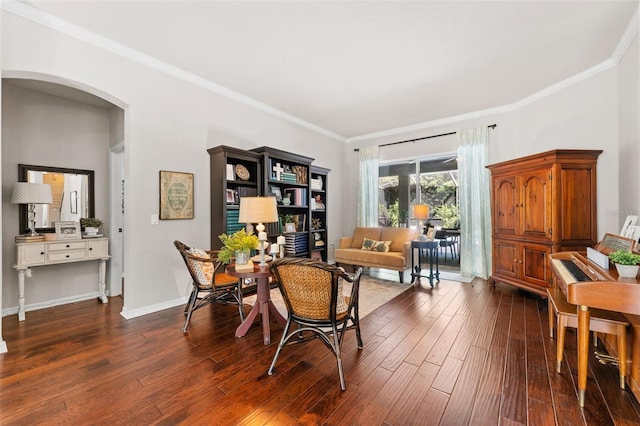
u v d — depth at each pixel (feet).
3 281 9.96
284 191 15.01
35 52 7.62
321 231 17.07
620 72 9.78
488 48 9.33
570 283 5.60
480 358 7.02
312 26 8.17
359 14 7.64
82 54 8.44
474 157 15.05
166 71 10.41
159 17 7.80
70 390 5.77
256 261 9.36
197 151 11.39
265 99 13.56
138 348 7.54
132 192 9.56
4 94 10.09
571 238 10.29
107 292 12.38
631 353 5.72
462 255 15.46
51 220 11.14
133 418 5.02
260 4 7.26
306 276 6.08
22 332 8.51
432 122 16.83
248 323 8.34
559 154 10.22
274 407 5.31
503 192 12.48
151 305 10.10
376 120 16.65
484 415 5.08
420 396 5.62
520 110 13.71
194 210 11.25
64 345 7.68
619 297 5.19
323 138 18.48
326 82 11.78
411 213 18.11
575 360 6.86
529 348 7.49
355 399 5.54
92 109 12.25
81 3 7.22
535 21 7.99
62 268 11.27
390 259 14.53
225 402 5.46
